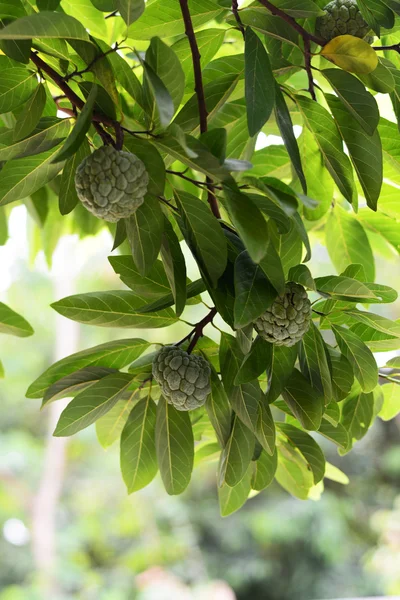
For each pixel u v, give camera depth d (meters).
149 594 6.47
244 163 1.24
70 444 7.68
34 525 7.15
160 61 1.29
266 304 1.31
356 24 1.53
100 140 1.53
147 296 1.47
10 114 1.67
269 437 1.39
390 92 1.49
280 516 7.38
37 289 8.11
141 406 1.53
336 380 1.45
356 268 1.49
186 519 7.51
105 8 1.54
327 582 7.33
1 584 6.91
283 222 1.37
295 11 1.44
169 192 1.61
